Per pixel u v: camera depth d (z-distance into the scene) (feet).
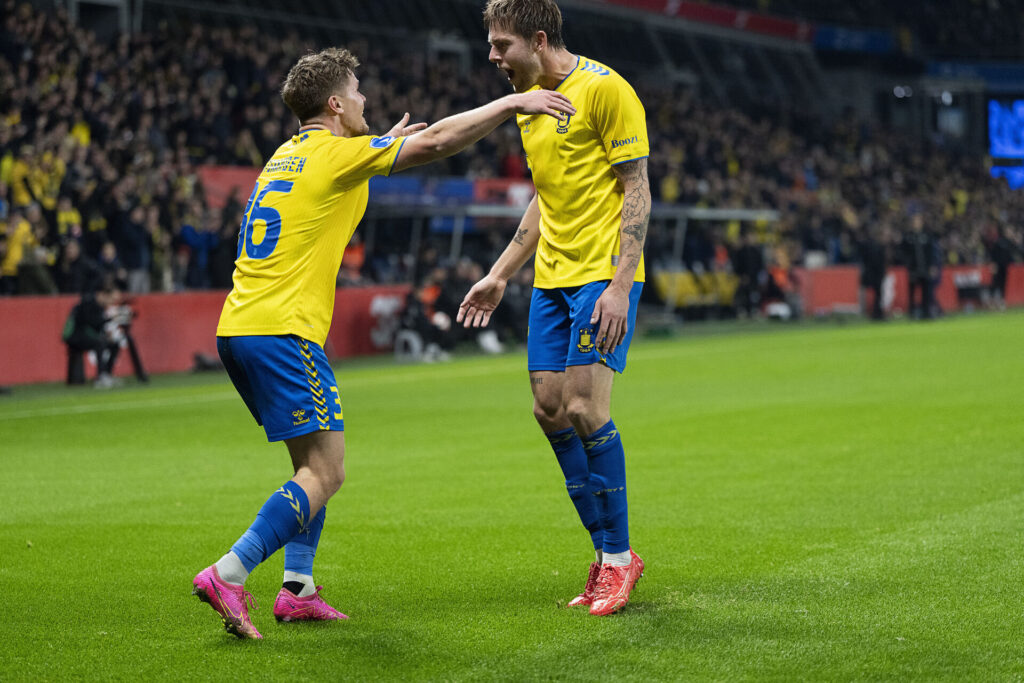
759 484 43.80
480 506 40.75
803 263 179.73
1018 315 171.83
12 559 33.30
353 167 25.61
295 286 25.64
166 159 114.93
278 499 25.21
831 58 277.44
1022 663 22.56
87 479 47.29
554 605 27.68
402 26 188.96
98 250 104.06
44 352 92.79
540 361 28.60
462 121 25.12
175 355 102.01
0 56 110.11
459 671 22.61
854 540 34.04
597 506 27.25
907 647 23.65
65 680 22.47
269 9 171.12
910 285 164.04
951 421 59.82
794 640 24.27
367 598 28.71
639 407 69.05
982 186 259.60
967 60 282.15
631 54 230.89
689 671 22.34
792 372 89.51
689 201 171.83
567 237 27.86
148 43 128.06
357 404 74.02
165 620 26.84
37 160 102.37
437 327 114.01
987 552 31.96
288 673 22.71
